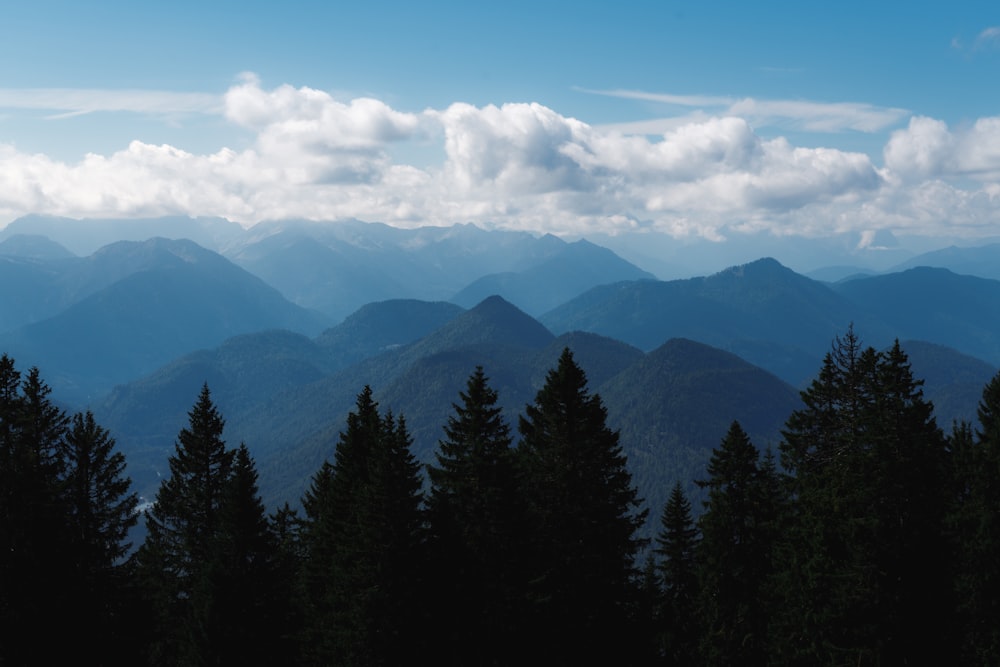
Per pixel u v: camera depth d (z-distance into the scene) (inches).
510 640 1642.5
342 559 1734.7
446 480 1670.8
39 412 1755.7
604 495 1708.9
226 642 1867.6
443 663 1620.3
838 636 1605.6
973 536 1676.9
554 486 1699.1
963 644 1627.7
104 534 1899.6
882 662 1561.3
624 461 1734.7
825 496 1659.7
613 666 1768.0
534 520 1658.5
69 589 1632.6
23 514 1574.8
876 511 1612.9
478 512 1648.6
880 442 1652.3
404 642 1588.3
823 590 1626.5
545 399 1720.0
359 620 1592.0
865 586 1578.5
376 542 1604.3
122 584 1839.3
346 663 1622.8
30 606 1563.7
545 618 1663.4
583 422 1696.6
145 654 1897.1
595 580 1716.3
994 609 1651.1
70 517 1782.7
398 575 1588.3
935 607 1605.6
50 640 1601.9
